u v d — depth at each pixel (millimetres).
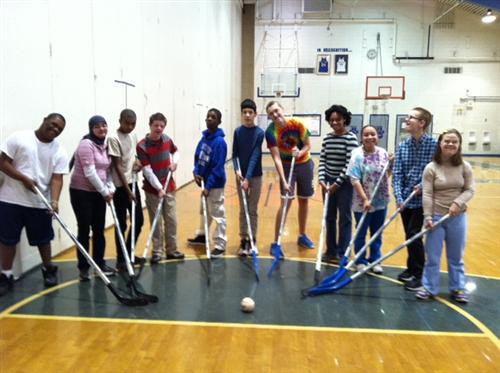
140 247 4512
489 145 17781
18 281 3477
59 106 4129
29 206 3184
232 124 15586
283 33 17688
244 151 4219
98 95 4977
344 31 17484
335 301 3170
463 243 3146
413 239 3201
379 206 3752
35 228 3254
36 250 3793
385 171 3594
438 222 3055
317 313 2955
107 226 5195
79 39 4508
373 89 17656
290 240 4922
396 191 3416
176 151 4203
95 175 3299
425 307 3074
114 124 5434
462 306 3102
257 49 17859
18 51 3449
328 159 4062
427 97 17609
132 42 5984
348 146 3963
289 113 18047
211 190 4266
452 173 3059
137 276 3660
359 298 3232
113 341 2508
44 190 3273
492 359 2371
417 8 17141
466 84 17453
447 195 3096
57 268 3701
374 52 17484
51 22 3959
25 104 3559
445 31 17188
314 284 3531
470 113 17609
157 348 2436
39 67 3764
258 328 2711
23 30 3514
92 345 2457
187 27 8961
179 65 8391
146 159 3916
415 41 17344
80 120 4555
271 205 7191
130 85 5934
